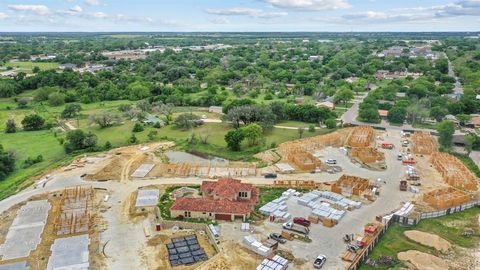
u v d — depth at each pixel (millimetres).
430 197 105062
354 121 197125
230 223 94188
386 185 117750
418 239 86688
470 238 89125
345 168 132125
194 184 118875
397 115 191250
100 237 88500
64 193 112375
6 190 118625
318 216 96062
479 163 140000
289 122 195500
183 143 163500
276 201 104500
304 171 128750
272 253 81062
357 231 90312
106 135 177750
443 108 195375
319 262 76625
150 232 90938
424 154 147000
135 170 130875
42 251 83312
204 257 80875
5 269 76750
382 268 76750
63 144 161500
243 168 131250
